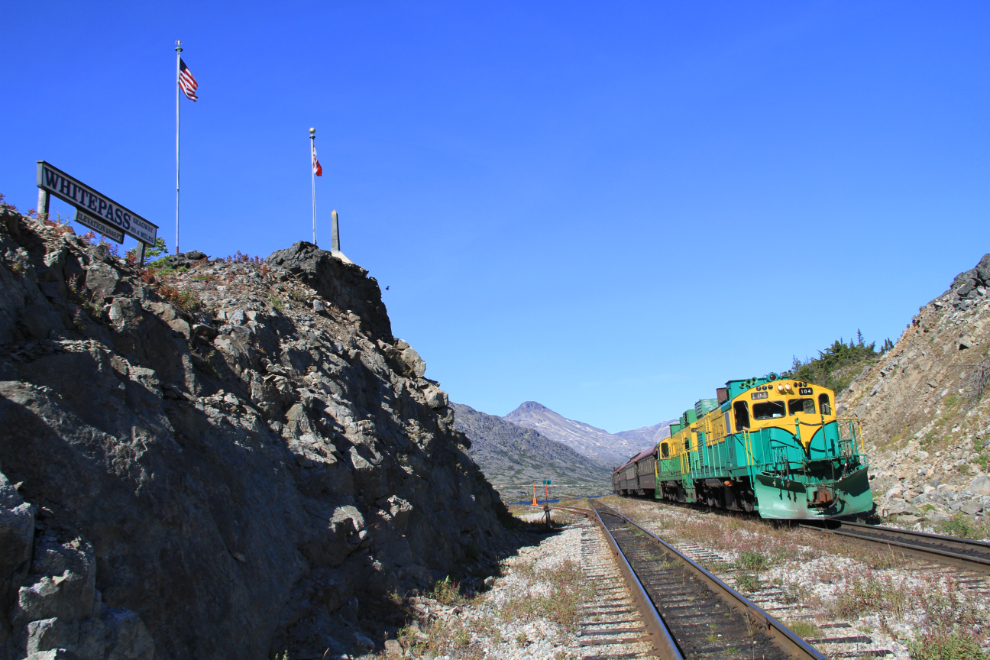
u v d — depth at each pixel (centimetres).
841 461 2069
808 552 1453
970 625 829
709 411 2838
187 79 2295
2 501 529
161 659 632
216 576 748
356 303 2456
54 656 495
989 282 2797
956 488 1991
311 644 839
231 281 1731
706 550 1670
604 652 854
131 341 936
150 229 1329
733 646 818
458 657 891
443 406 2520
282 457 1088
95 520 632
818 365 5725
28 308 784
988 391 2311
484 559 1820
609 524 2708
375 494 1327
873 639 821
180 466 786
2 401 625
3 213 899
